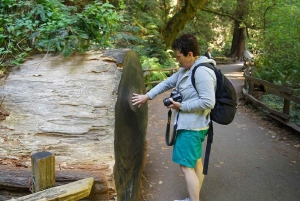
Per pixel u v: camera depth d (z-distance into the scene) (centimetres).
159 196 306
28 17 288
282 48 872
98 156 188
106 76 243
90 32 287
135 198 271
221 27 2672
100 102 222
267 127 545
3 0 295
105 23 298
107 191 172
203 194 313
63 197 147
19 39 282
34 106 219
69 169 175
